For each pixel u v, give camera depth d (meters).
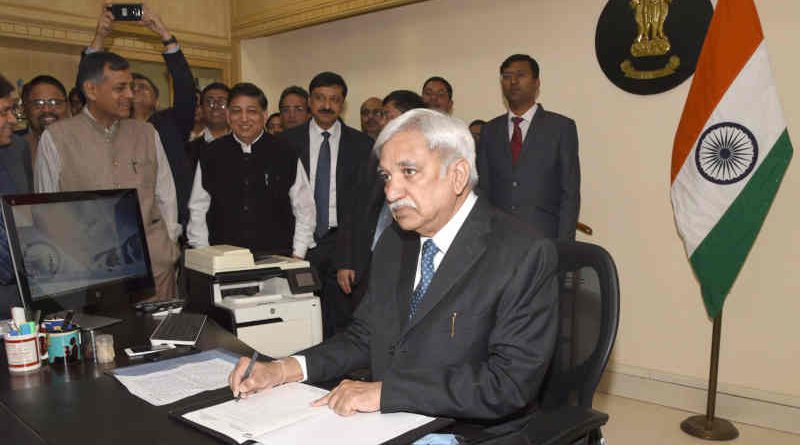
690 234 2.77
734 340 3.01
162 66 4.81
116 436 1.07
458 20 3.89
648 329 3.27
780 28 2.79
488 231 1.32
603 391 3.44
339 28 4.60
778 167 2.55
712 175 2.68
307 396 1.25
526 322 1.23
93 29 4.31
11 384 1.34
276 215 3.06
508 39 3.66
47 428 1.11
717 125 2.64
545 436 1.08
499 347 1.22
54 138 2.33
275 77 5.14
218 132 3.78
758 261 2.92
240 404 1.21
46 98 3.12
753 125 2.57
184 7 4.81
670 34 3.04
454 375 1.19
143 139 2.54
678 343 3.19
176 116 3.43
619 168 3.29
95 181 2.37
